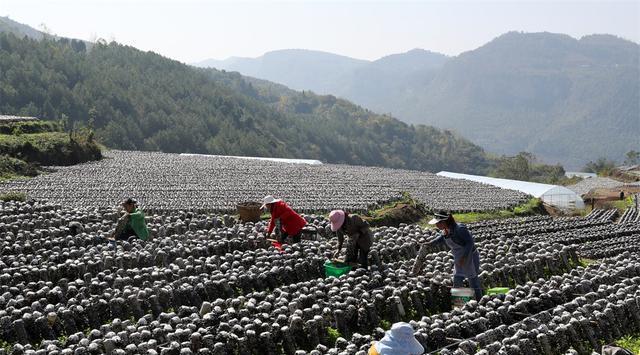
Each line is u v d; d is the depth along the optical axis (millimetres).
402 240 21891
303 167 56594
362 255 18297
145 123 128250
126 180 41250
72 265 17125
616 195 63625
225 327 13609
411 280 17422
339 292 16078
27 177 40875
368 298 15867
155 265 18625
